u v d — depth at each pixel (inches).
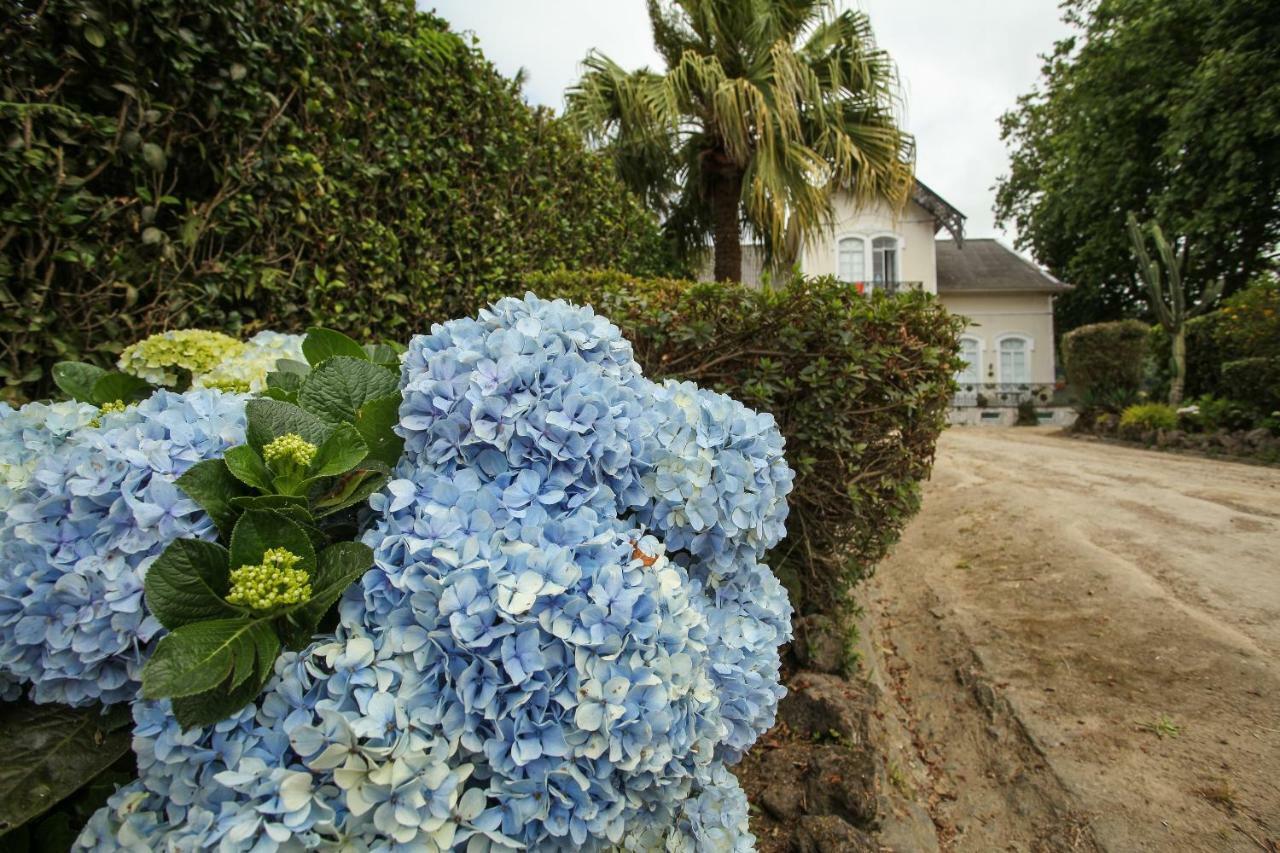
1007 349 703.1
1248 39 420.5
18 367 69.7
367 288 107.2
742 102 204.8
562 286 118.6
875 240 621.0
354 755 29.3
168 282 81.1
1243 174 457.7
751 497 47.7
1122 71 525.3
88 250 72.8
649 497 46.1
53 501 33.9
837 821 63.3
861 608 110.7
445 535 35.7
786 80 199.8
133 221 76.7
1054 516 160.4
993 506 176.6
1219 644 94.0
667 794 38.5
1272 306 283.0
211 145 85.2
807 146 224.2
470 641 31.8
